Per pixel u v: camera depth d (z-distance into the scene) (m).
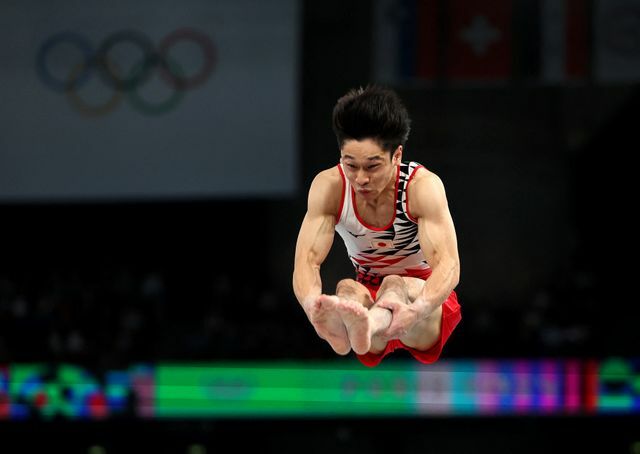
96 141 32.31
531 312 34.84
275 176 32.06
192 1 32.41
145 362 30.91
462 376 30.48
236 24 32.34
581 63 31.75
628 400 30.09
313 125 36.84
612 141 37.16
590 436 33.03
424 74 32.41
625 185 37.16
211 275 38.12
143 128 32.41
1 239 38.53
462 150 37.53
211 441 33.53
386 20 32.75
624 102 37.03
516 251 37.38
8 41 32.31
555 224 37.41
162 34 32.41
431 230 9.69
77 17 32.41
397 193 9.90
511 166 37.56
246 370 30.77
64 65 32.38
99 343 33.25
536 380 30.45
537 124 37.47
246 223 38.25
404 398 30.39
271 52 32.22
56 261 38.47
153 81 32.41
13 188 32.16
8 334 33.44
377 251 10.56
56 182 32.25
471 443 34.59
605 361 30.45
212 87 32.28
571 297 35.03
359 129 9.02
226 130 32.22
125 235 38.56
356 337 8.50
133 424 30.70
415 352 11.12
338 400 30.45
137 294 35.75
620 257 37.00
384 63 32.56
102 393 30.59
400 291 9.63
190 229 38.44
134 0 32.41
